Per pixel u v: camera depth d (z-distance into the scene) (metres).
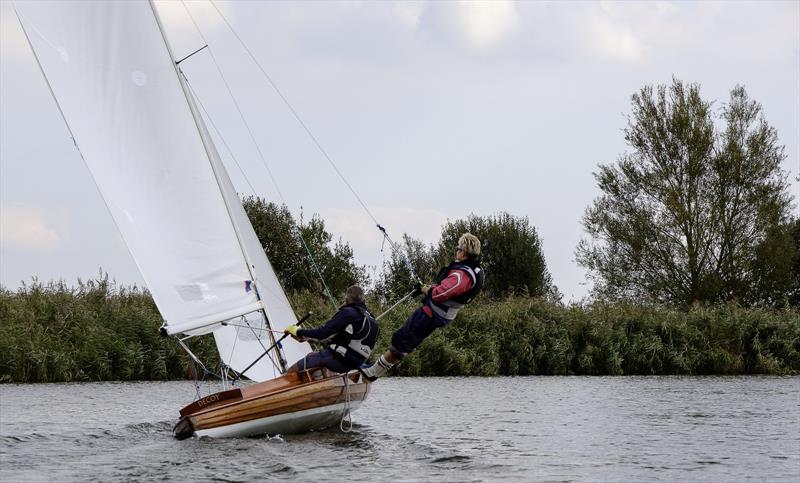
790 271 44.53
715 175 44.03
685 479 11.09
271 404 13.42
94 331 26.36
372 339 14.32
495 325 30.70
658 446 13.68
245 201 41.03
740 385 25.58
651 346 31.03
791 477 11.26
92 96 13.88
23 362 24.98
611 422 16.59
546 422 16.55
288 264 40.53
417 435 14.53
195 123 14.44
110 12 14.04
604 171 45.78
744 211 44.00
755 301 44.25
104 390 22.28
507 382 26.38
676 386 25.11
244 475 10.78
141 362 25.94
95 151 13.79
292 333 13.93
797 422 16.70
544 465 11.92
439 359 29.12
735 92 44.53
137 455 12.05
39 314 27.36
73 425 15.24
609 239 45.62
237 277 14.47
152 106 14.19
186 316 14.02
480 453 12.81
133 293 29.23
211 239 14.32
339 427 14.88
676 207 43.16
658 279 44.56
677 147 44.12
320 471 11.09
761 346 32.06
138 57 14.16
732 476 11.28
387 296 35.97
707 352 31.38
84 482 10.39
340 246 41.66
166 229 14.02
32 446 12.87
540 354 30.22
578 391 23.17
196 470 11.05
